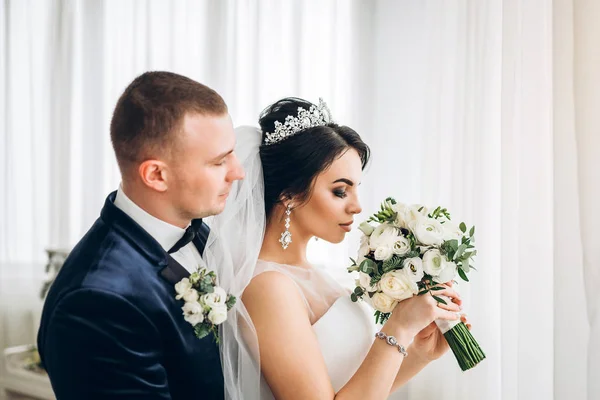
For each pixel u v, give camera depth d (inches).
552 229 84.2
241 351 55.3
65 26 132.5
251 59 116.9
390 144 106.6
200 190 50.7
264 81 115.5
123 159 50.8
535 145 85.4
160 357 49.8
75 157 132.6
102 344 46.4
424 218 56.7
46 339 48.1
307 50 112.0
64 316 46.6
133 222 51.3
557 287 79.9
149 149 49.3
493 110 93.5
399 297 55.1
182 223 53.7
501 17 92.9
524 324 85.0
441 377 98.3
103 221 52.5
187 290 50.4
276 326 54.0
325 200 59.8
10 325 133.6
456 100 96.7
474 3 95.0
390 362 53.5
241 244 57.7
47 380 117.3
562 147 80.0
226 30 120.1
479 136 93.9
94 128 130.7
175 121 49.1
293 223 62.1
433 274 54.8
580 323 78.5
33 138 134.5
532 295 84.7
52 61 133.3
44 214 134.3
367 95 108.4
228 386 56.6
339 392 53.3
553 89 80.7
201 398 52.1
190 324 51.6
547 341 84.4
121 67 129.5
